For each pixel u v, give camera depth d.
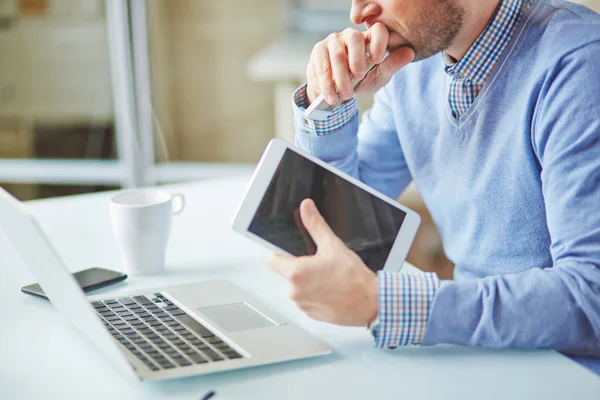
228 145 3.73
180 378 0.78
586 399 0.74
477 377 0.78
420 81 1.21
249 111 3.67
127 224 1.05
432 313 0.82
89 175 3.23
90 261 1.14
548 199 0.93
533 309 0.83
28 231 0.76
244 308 0.94
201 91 3.64
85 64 3.42
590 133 0.90
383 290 0.83
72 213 1.37
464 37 1.07
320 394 0.75
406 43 1.08
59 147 3.52
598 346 0.84
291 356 0.81
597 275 0.83
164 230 1.08
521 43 1.03
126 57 2.83
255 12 3.52
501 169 1.07
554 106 0.95
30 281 1.06
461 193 1.14
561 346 0.84
